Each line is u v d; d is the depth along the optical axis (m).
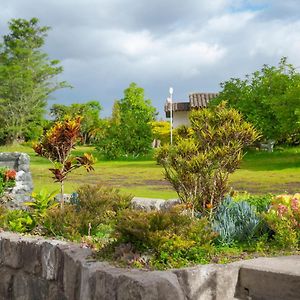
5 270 6.30
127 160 34.78
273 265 4.55
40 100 62.44
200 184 7.14
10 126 59.72
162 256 4.94
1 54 63.59
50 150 8.73
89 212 7.57
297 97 29.08
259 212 7.00
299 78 33.50
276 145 36.34
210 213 6.71
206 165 7.05
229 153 7.17
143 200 8.92
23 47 63.75
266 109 33.81
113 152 36.06
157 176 22.19
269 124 33.16
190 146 7.16
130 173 23.95
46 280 5.58
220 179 7.18
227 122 7.42
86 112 66.06
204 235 5.38
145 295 4.08
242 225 6.30
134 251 5.09
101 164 30.67
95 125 63.28
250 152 33.50
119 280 4.32
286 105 29.61
